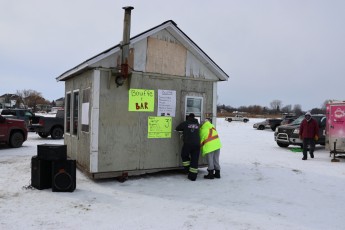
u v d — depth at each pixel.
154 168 8.51
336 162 11.71
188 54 9.02
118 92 7.95
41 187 6.94
